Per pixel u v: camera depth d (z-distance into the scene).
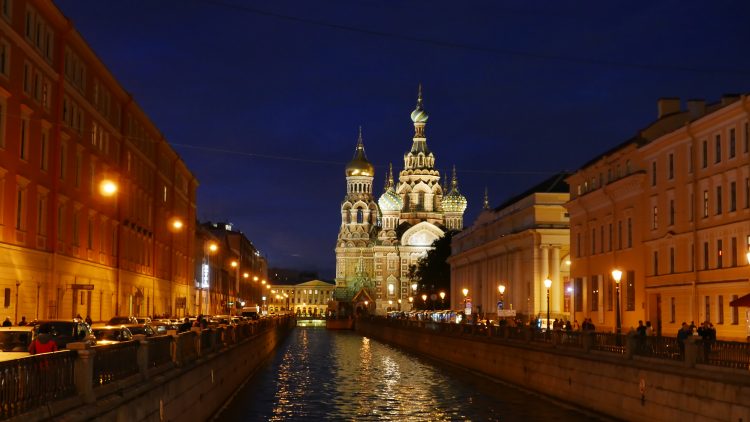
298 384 58.91
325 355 92.31
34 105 52.00
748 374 27.80
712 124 55.25
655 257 64.44
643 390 35.47
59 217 57.91
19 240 50.06
